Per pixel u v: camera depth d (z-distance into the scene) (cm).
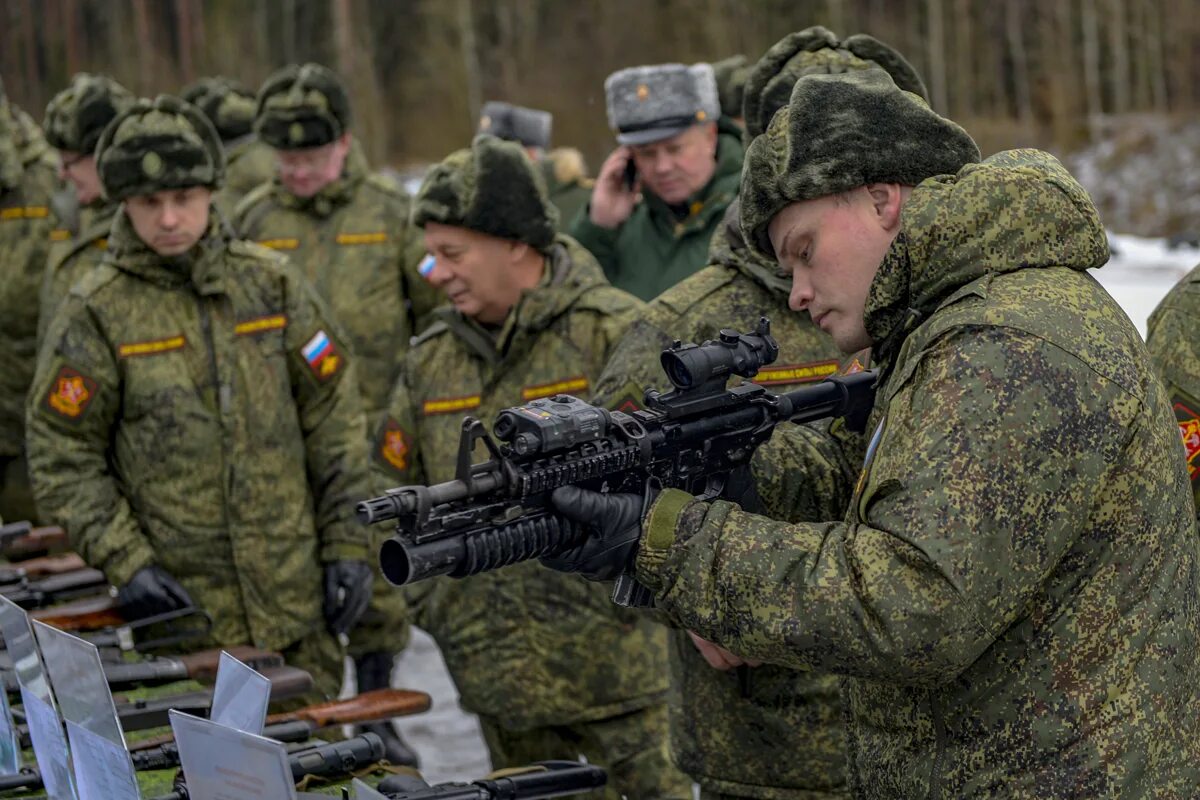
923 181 204
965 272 198
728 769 306
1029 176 199
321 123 570
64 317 391
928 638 185
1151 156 3002
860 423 241
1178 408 302
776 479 255
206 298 398
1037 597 193
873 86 211
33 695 245
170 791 250
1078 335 191
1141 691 193
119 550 381
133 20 2400
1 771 268
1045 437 186
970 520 184
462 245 365
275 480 404
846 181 209
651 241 478
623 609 362
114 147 379
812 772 301
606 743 371
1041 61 3238
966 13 3200
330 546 414
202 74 2433
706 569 199
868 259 212
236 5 2502
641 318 309
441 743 551
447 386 385
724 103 502
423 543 193
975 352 189
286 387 406
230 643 401
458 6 2572
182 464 395
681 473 218
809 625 191
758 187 215
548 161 732
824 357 299
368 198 589
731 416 223
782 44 300
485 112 743
